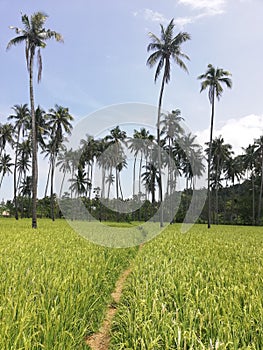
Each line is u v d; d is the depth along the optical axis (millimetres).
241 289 5980
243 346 4062
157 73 28953
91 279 6867
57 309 4840
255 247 14703
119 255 11797
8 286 5918
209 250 12141
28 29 25000
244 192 67375
